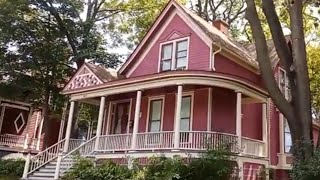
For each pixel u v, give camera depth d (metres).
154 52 19.75
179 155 13.88
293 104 11.57
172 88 17.17
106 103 21.23
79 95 19.39
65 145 18.62
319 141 11.44
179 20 19.06
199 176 12.78
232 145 14.15
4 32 23.36
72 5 25.59
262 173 15.97
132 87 16.78
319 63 28.23
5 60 24.00
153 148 15.07
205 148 13.84
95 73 19.77
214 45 17.05
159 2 28.02
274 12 12.35
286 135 19.69
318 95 28.47
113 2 28.42
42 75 25.11
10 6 23.22
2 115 26.56
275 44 12.29
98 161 16.86
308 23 21.86
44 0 24.84
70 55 26.00
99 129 17.88
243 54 19.11
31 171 16.86
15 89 24.36
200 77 14.73
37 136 27.69
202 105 16.67
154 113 18.62
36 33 24.70
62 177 15.34
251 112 18.28
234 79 14.81
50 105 25.98
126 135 16.52
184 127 16.94
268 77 11.65
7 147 25.02
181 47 18.62
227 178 13.10
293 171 10.58
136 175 13.55
